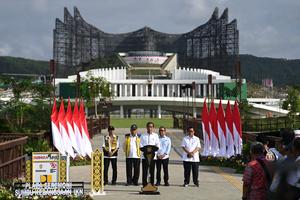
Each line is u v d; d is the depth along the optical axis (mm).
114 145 22922
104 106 115250
